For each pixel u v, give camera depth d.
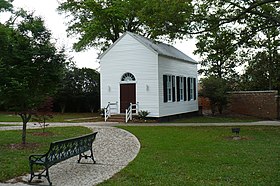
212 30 18.08
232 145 11.95
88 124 21.19
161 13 17.27
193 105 31.19
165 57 25.12
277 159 9.28
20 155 10.12
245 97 29.94
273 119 27.00
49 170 8.47
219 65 36.22
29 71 11.67
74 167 8.84
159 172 7.85
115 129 17.75
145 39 26.16
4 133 15.43
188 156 9.83
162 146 11.84
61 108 36.50
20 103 11.88
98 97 36.16
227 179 7.11
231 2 17.52
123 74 25.06
